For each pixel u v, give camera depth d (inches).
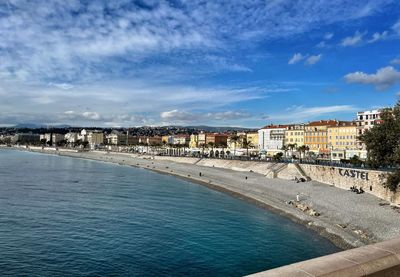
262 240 1975.9
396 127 2393.0
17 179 4702.3
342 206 2655.0
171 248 1817.2
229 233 2112.5
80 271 1503.4
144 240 1939.0
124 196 3430.1
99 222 2319.1
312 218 2453.2
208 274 1509.6
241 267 1588.3
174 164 7460.6
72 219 2391.7
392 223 2106.3
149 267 1566.2
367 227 2110.0
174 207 2903.5
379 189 2805.1
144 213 2632.9
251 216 2583.7
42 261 1605.6
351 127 6761.8
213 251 1786.4
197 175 5364.2
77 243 1863.9
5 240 1889.8
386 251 263.7
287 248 1844.2
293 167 4394.7
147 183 4566.9
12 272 1477.6
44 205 2869.1
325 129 7278.5
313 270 227.6
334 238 2004.2
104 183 4480.8
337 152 6171.3
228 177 4926.2
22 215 2485.2
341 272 228.5
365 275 237.0
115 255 1700.3
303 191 3410.4
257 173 5187.0
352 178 3245.6
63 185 4178.2
